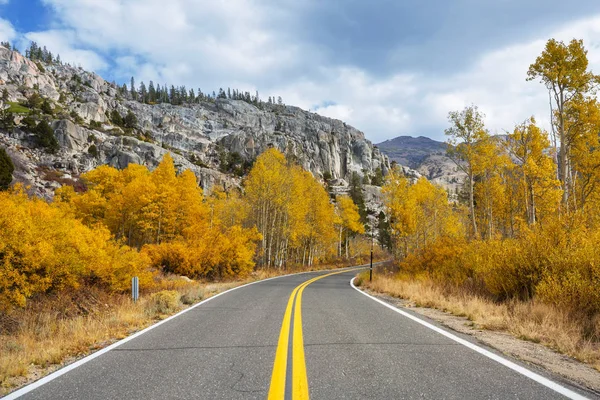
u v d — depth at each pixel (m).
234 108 190.12
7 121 89.31
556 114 20.33
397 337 6.03
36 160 80.62
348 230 66.81
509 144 22.69
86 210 35.25
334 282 21.64
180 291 13.59
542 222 11.23
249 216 42.62
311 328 6.82
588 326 6.31
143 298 11.72
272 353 5.04
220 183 101.06
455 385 3.69
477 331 6.70
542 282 8.42
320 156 151.62
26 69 148.25
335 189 114.38
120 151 92.25
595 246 8.47
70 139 91.81
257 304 10.64
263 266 34.66
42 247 9.60
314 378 3.94
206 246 24.30
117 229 36.44
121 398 3.45
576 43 18.97
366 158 167.62
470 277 13.65
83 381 3.98
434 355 4.88
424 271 18.53
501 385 3.68
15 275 8.78
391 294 13.93
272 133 152.75
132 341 5.98
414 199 29.47
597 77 18.81
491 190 26.98
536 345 5.63
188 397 3.43
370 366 4.38
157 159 97.69
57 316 8.92
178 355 5.03
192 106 192.12
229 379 3.95
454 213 40.62
